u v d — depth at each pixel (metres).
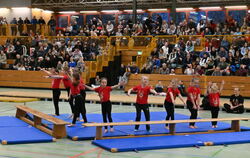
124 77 21.33
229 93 19.22
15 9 32.66
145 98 9.99
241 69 19.41
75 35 27.22
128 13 33.06
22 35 27.55
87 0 32.06
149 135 9.66
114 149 8.00
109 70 24.72
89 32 26.66
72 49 24.75
